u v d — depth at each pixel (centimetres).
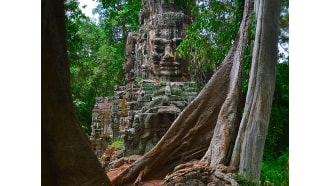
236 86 802
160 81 1237
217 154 734
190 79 1281
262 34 656
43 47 377
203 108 885
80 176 382
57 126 374
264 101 643
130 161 938
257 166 636
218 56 1117
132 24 2339
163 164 860
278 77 654
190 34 1095
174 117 996
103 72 2470
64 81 397
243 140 673
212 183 629
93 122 1800
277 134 639
